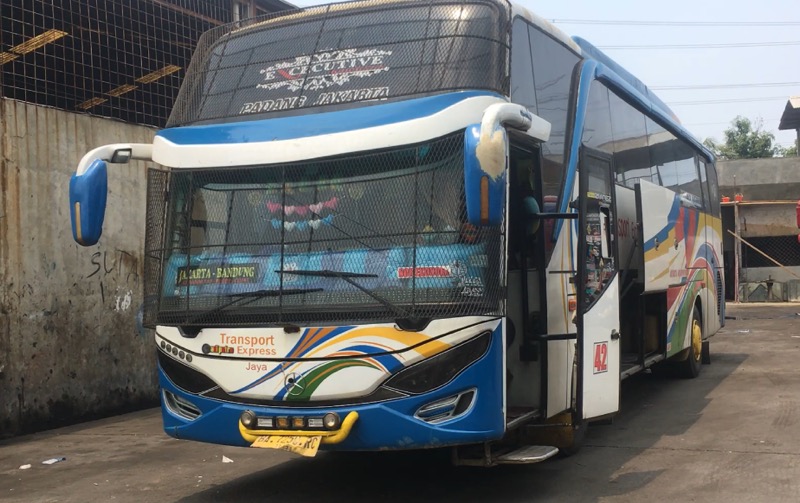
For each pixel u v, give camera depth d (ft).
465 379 16.24
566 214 18.94
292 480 21.36
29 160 29.81
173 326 18.57
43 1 32.24
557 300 20.51
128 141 33.86
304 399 16.89
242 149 18.40
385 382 16.46
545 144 20.62
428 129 16.89
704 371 38.29
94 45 34.71
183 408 18.76
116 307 33.30
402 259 16.71
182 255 18.75
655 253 29.04
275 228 17.85
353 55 18.85
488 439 16.46
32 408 29.60
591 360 20.85
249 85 19.70
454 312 16.26
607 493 18.79
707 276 39.22
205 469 23.20
